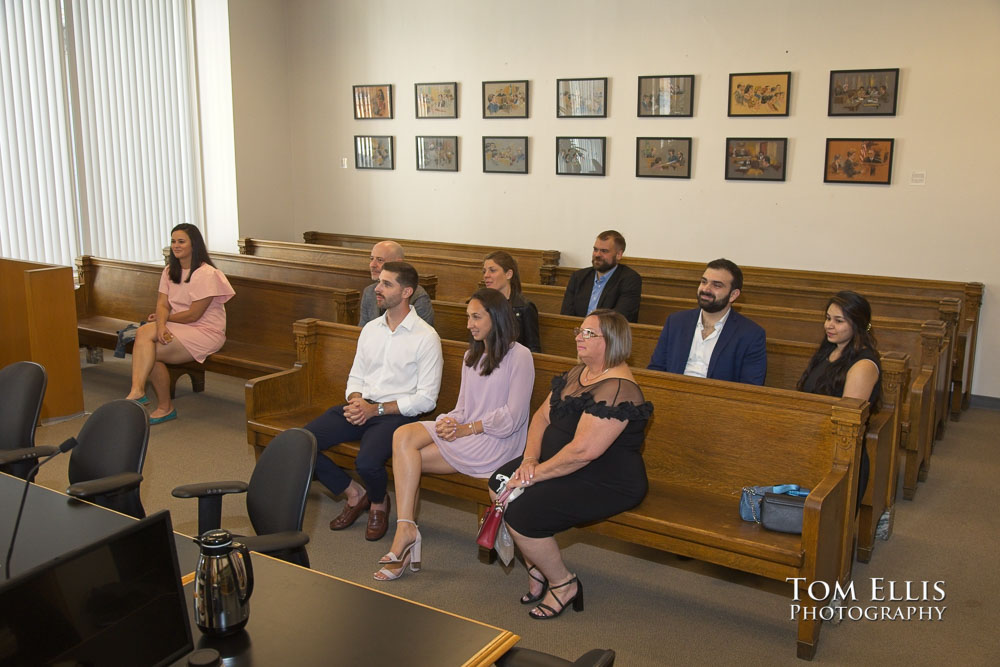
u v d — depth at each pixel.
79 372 5.29
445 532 3.82
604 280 5.13
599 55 7.14
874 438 3.28
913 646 2.92
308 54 8.78
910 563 3.56
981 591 3.32
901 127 6.04
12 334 5.34
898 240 6.18
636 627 3.03
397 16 8.16
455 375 3.86
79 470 2.89
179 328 5.25
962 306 5.87
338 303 5.13
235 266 6.75
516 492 3.03
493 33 7.65
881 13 5.98
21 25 6.89
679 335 3.65
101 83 7.57
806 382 3.40
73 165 7.43
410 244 8.20
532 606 3.17
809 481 3.05
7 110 6.89
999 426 5.59
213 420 5.38
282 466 2.58
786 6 6.29
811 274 6.37
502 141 7.76
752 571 2.80
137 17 7.81
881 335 4.62
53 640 1.43
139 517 2.78
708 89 6.70
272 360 5.25
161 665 1.60
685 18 6.70
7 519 2.33
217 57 8.34
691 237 6.98
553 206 7.61
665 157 6.96
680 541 2.92
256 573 2.05
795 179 6.47
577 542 3.74
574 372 3.19
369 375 3.81
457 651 1.73
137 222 8.05
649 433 3.36
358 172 8.73
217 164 8.58
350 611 1.89
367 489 3.60
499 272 4.32
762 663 2.81
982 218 5.88
